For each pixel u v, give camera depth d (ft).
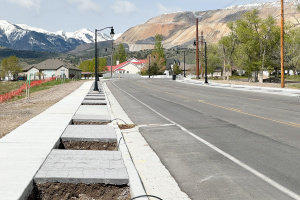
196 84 156.97
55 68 329.72
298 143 27.61
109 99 79.10
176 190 16.98
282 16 107.65
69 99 73.26
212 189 16.97
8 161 20.27
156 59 376.07
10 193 14.66
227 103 65.26
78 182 17.24
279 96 82.69
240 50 169.89
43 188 16.89
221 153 24.43
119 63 504.43
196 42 201.16
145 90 115.14
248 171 19.89
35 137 28.27
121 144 26.18
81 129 33.09
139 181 17.07
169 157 23.71
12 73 352.69
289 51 164.55
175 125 38.19
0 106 67.26
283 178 18.51
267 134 31.83
